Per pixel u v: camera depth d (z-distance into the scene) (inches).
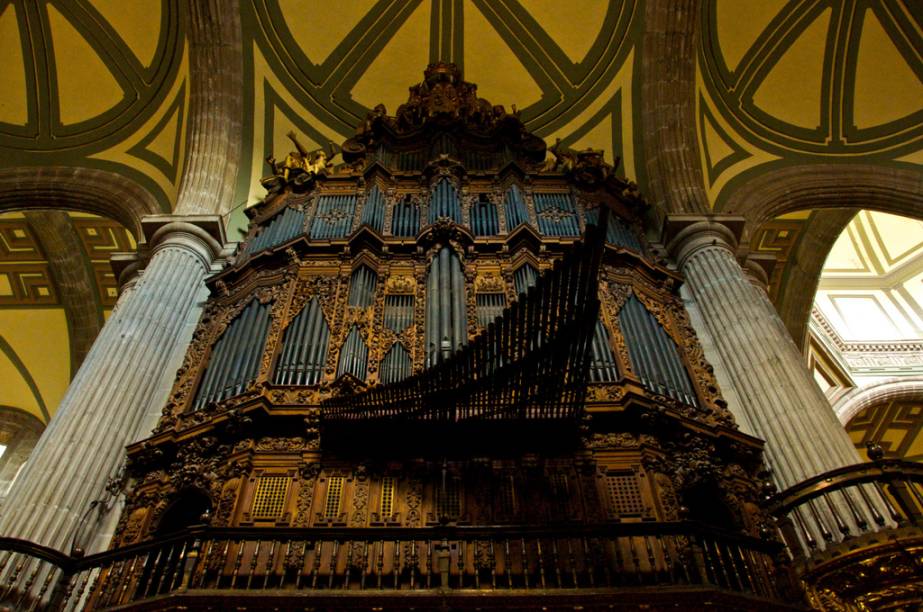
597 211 436.1
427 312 334.3
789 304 637.9
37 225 591.2
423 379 250.4
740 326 358.0
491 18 573.6
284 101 541.0
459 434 269.9
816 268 625.0
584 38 560.1
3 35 496.4
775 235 619.5
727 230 429.1
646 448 273.1
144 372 337.1
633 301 361.1
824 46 519.5
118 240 607.2
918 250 843.4
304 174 456.8
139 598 216.2
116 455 303.6
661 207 466.9
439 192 429.1
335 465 270.2
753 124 524.7
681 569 222.7
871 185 490.3
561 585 222.5
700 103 510.6
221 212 458.9
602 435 278.8
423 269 368.2
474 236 394.0
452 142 494.0
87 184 487.5
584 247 219.6
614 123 534.3
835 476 243.4
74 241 607.5
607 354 310.3
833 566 231.3
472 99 546.6
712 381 334.6
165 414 307.4
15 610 231.5
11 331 644.7
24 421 656.4
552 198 440.8
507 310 239.3
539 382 253.6
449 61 587.2
